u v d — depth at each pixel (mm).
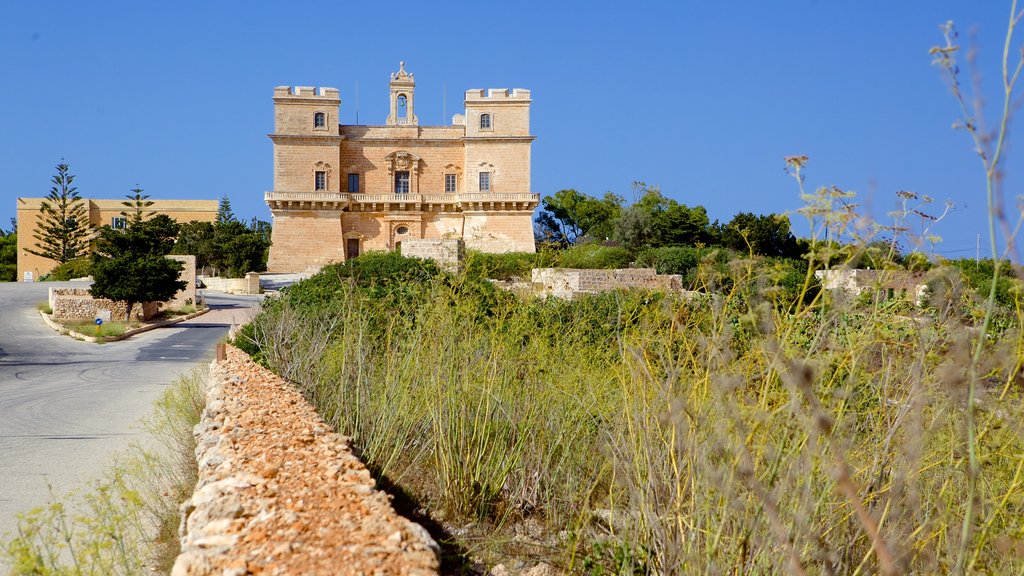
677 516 4688
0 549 5883
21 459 10398
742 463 3830
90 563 5750
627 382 5930
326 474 5441
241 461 5902
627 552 5250
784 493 4109
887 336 4434
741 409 4012
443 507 7336
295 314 13789
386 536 4246
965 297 4336
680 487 4906
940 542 4285
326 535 4246
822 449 3920
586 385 7594
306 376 11047
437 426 7781
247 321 21016
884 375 4637
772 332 4285
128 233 64938
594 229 95875
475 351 8367
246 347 16594
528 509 7371
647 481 5098
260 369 11672
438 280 10164
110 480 8922
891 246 4176
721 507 4293
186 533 5137
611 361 8312
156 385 20266
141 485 8531
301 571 3721
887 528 4375
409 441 8750
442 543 6277
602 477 7043
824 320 4266
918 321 4355
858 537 4289
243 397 8875
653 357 6113
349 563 3828
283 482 5297
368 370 9680
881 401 4668
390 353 9297
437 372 7934
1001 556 4254
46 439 11938
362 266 21734
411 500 7422
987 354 4020
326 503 4824
